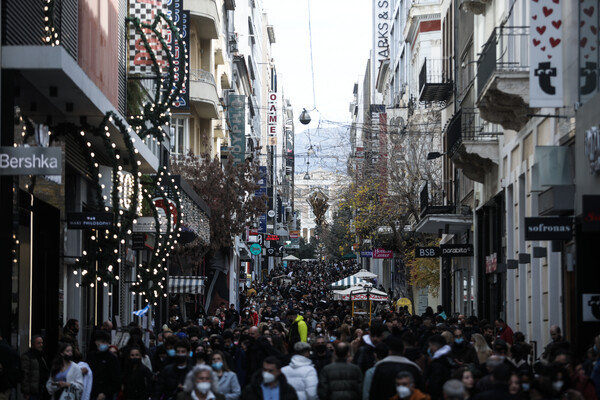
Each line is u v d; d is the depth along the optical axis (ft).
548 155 123.24
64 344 93.25
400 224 299.38
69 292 154.10
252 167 306.55
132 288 167.43
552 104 116.78
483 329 134.51
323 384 83.61
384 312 184.34
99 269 142.20
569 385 71.87
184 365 90.74
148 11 171.83
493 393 65.57
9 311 104.01
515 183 170.09
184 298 289.74
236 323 215.10
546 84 116.67
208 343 116.57
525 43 153.58
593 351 88.94
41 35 117.08
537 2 116.78
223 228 292.20
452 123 203.41
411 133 299.99
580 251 117.50
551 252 143.23
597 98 103.40
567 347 91.25
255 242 479.00
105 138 134.10
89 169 144.36
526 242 163.22
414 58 381.40
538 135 149.07
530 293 161.58
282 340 111.86
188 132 307.17
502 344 92.38
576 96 113.70
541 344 152.15
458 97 235.40
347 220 418.31
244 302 343.26
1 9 102.58
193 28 302.25
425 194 245.45
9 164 97.30
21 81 110.22
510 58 162.30
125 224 142.20
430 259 292.20
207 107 308.60
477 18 206.80
